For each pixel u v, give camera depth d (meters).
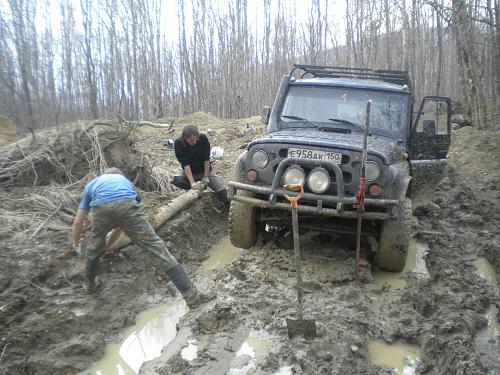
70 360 3.82
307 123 5.93
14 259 5.05
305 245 5.70
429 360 3.78
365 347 3.89
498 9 12.31
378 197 4.82
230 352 3.79
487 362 3.75
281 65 27.59
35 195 6.69
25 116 22.33
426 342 3.93
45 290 4.69
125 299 4.72
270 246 5.62
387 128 5.82
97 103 26.22
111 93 25.64
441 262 5.58
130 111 23.55
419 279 5.05
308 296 4.56
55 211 6.25
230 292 4.66
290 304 4.39
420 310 4.53
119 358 3.94
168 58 28.55
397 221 4.90
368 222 5.27
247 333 4.04
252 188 4.97
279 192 4.85
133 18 24.78
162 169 8.59
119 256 5.21
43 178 7.52
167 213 6.07
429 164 6.14
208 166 6.97
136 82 24.16
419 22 21.72
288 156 4.98
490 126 12.62
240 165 5.34
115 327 4.30
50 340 4.02
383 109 5.94
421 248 6.02
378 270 5.32
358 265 4.84
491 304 4.81
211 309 4.23
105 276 4.97
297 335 3.88
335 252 5.45
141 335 4.25
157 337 4.22
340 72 6.95
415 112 6.28
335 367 3.54
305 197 4.78
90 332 4.19
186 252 5.85
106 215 4.46
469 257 5.96
